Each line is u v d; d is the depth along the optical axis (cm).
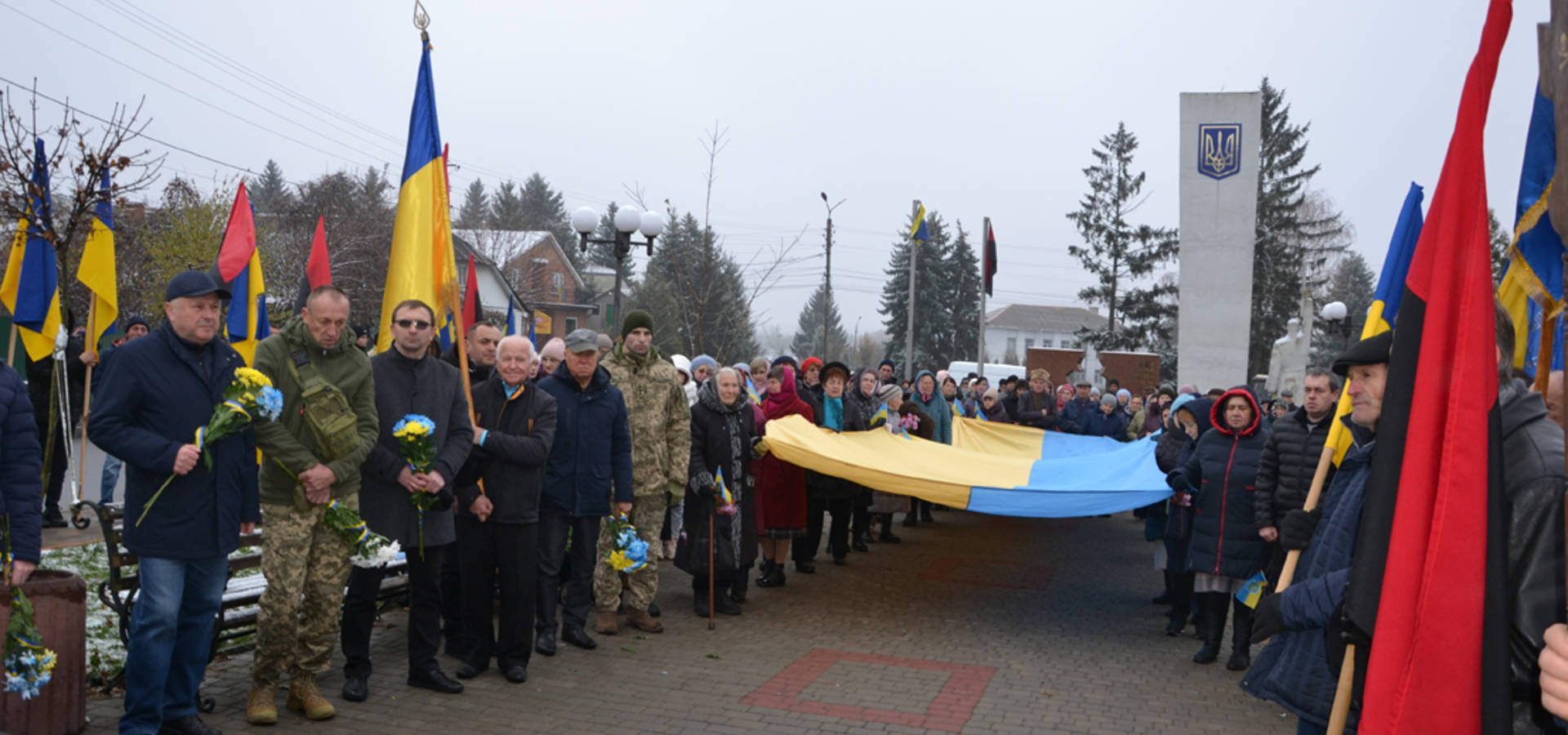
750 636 780
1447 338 202
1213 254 2202
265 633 519
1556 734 201
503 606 627
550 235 6669
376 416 547
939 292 6906
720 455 825
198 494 471
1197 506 746
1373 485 220
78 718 492
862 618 861
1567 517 180
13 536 425
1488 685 193
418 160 652
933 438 1285
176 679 491
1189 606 836
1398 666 200
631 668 674
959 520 1563
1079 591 1023
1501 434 199
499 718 562
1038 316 10712
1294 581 409
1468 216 202
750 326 2744
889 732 570
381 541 523
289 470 500
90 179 964
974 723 593
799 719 584
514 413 628
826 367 1127
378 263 4016
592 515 707
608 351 954
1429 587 197
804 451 884
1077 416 1811
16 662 420
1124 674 714
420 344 569
